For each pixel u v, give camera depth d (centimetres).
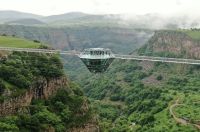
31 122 19650
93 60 16750
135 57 17625
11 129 18212
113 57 17612
